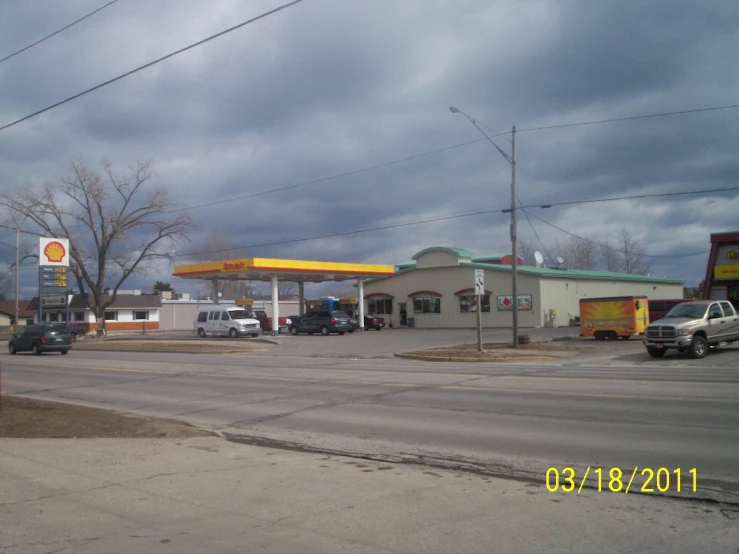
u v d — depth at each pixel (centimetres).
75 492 729
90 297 7575
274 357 3055
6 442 1034
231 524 610
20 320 9269
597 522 609
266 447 1011
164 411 1448
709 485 729
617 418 1118
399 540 561
